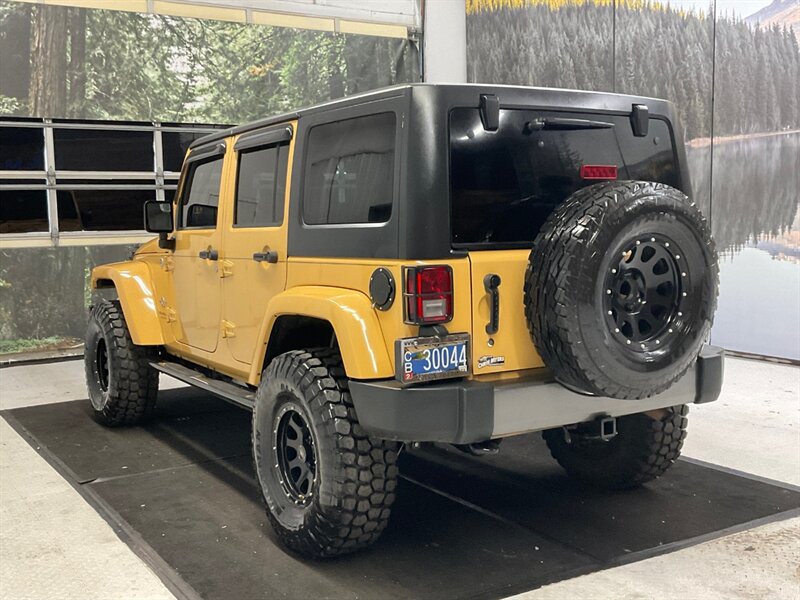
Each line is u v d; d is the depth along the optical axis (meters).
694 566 2.92
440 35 10.18
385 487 2.84
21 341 7.96
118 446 4.66
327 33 9.58
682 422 3.58
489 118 2.78
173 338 4.61
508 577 2.83
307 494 2.99
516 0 9.20
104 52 8.23
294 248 3.24
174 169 8.77
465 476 4.01
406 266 2.62
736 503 3.56
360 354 2.68
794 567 2.90
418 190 2.65
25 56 7.84
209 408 5.61
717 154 6.98
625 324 2.71
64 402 5.93
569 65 8.44
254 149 3.65
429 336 2.63
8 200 7.90
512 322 2.80
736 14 6.67
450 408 2.59
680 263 2.76
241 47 9.03
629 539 3.17
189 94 8.77
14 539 3.28
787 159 6.41
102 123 8.31
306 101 9.53
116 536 3.29
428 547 3.11
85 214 8.30
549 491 3.77
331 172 3.07
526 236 2.88
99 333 5.08
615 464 3.67
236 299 3.76
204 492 3.82
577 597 2.67
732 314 6.99
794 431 4.72
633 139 3.20
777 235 6.54
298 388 2.90
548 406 2.77
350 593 2.72
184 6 8.65
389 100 2.77
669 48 7.29
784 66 6.33
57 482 4.02
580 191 2.75
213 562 3.00
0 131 7.82
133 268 4.88
